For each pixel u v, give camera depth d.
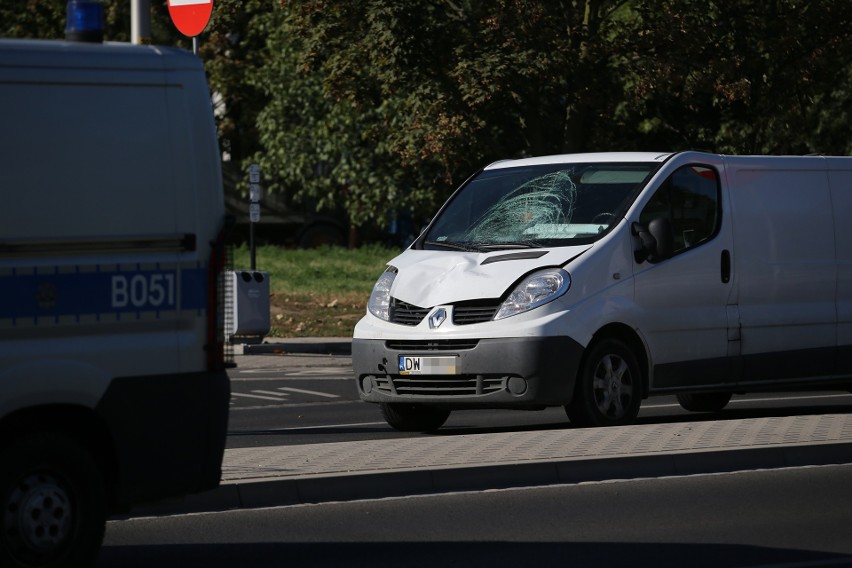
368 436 39.34
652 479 29.95
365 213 117.88
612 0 89.25
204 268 21.52
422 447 32.12
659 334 37.94
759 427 35.22
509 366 35.78
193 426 21.34
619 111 100.00
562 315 36.00
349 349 74.94
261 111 125.81
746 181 40.41
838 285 41.78
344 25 87.31
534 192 39.38
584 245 37.22
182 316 21.30
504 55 81.06
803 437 33.38
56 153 20.38
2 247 19.86
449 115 84.38
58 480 20.34
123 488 20.89
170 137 21.33
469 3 85.50
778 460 31.78
